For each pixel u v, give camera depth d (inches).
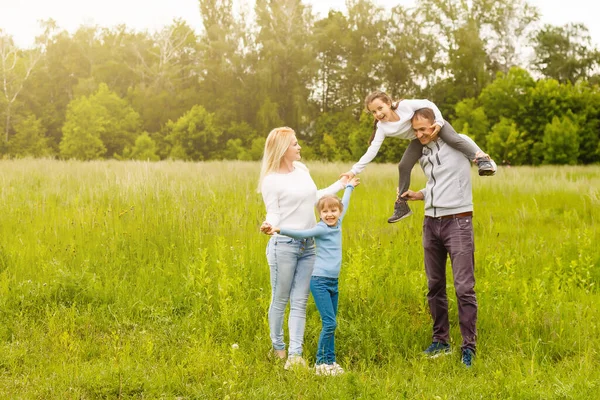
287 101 2310.5
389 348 213.0
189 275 260.1
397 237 352.2
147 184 472.4
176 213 367.2
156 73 2536.9
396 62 2298.2
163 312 238.7
